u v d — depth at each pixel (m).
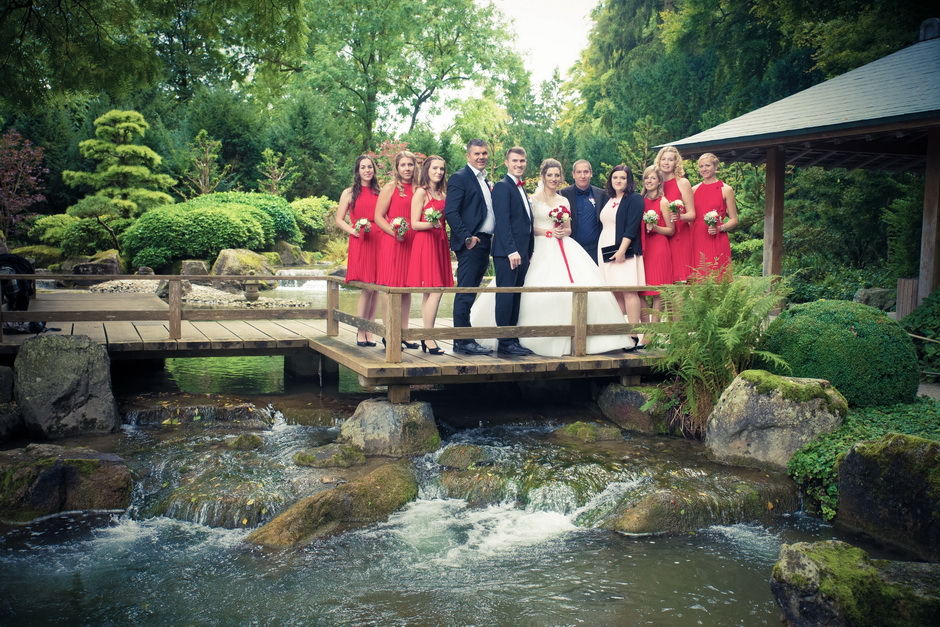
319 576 4.12
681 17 29.88
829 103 9.78
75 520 4.84
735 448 5.64
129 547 4.47
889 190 14.59
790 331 6.40
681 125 26.08
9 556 4.32
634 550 4.49
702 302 6.29
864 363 6.08
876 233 15.19
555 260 6.81
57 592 3.90
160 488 5.21
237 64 11.13
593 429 6.34
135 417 6.65
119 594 3.89
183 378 8.55
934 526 4.30
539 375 6.60
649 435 6.46
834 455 5.17
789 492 5.17
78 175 22.58
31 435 6.16
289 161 28.33
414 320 9.50
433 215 6.24
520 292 6.45
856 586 3.34
